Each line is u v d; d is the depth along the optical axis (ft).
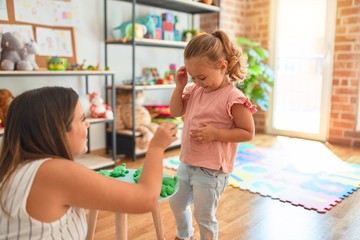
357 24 12.28
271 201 7.61
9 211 2.40
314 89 14.25
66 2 9.99
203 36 4.40
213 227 4.72
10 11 8.84
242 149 12.14
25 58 8.30
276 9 14.25
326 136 13.46
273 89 14.69
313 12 13.43
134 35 10.12
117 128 11.12
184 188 4.82
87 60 10.70
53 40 9.74
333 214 6.95
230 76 4.66
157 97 13.17
